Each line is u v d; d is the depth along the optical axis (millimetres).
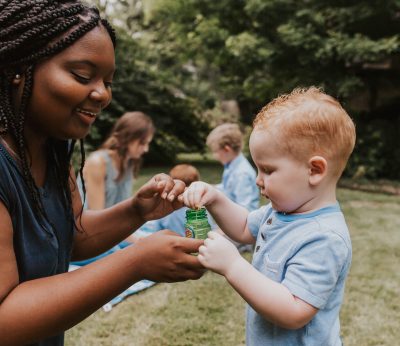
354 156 9672
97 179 3689
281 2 8945
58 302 1037
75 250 1559
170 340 2918
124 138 3756
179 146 12891
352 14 8656
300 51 9117
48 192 1322
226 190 4438
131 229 1596
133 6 16453
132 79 11711
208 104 14922
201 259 1282
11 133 1141
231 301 3480
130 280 1104
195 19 10984
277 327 1459
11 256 1093
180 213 4180
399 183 9188
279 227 1502
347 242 1436
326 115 1427
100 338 2928
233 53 9805
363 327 3092
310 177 1434
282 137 1427
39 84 1094
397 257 4531
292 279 1371
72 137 1185
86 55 1093
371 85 9977
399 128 9836
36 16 1065
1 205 1091
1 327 1016
